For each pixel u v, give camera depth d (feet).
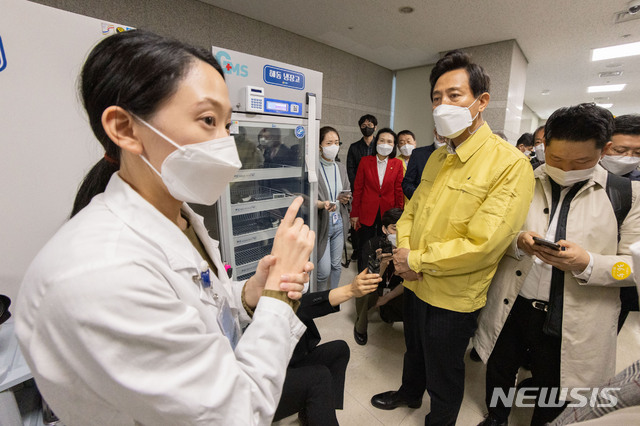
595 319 3.29
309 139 5.48
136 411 1.24
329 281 7.85
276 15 10.81
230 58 4.21
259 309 1.73
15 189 3.24
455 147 3.73
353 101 15.70
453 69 3.41
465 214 3.37
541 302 3.60
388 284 6.59
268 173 5.26
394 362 5.98
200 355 1.32
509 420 4.72
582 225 3.28
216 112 1.57
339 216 7.98
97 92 1.44
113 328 1.11
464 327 3.60
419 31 12.03
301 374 3.24
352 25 11.62
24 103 3.15
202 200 1.75
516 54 13.15
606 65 15.81
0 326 3.14
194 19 9.68
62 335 1.14
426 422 4.23
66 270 1.13
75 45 3.35
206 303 1.78
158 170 1.59
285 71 4.86
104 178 1.91
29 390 3.57
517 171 3.10
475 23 11.15
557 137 3.06
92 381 1.18
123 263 1.21
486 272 3.49
